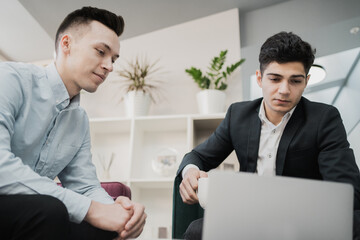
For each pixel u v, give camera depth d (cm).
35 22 248
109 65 112
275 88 110
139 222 86
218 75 253
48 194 75
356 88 332
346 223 58
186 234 96
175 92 257
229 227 57
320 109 117
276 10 280
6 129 83
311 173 113
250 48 279
